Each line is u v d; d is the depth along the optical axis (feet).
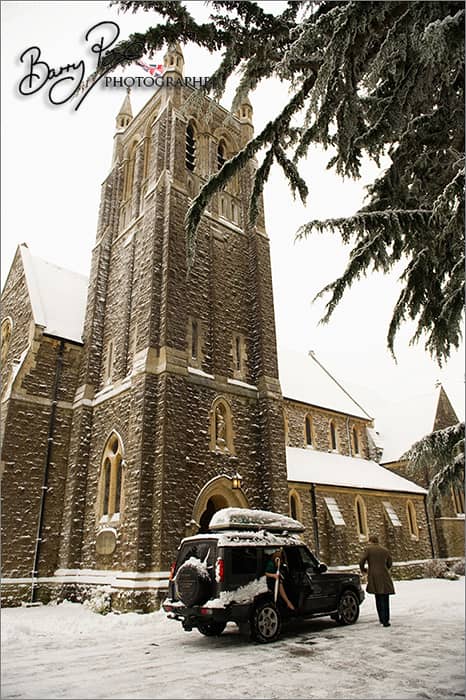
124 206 68.54
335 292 25.20
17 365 58.70
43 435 54.70
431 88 22.26
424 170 26.32
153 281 52.95
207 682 19.53
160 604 39.40
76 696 17.85
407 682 18.85
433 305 25.70
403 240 25.81
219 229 62.80
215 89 22.91
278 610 28.84
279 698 17.21
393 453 104.47
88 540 49.80
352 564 70.59
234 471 51.55
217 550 28.43
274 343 61.26
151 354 49.32
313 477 73.20
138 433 46.21
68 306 66.28
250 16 22.02
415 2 18.58
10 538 48.75
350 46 20.35
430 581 74.23
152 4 21.04
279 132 23.25
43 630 33.30
